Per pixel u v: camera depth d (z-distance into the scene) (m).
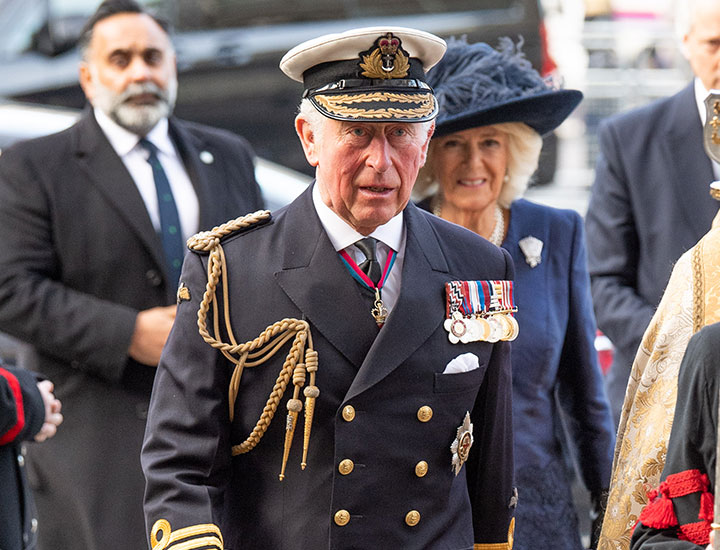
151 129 15.89
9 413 12.64
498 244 13.42
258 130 30.31
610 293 16.02
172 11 29.97
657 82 36.81
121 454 14.91
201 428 9.83
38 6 28.38
